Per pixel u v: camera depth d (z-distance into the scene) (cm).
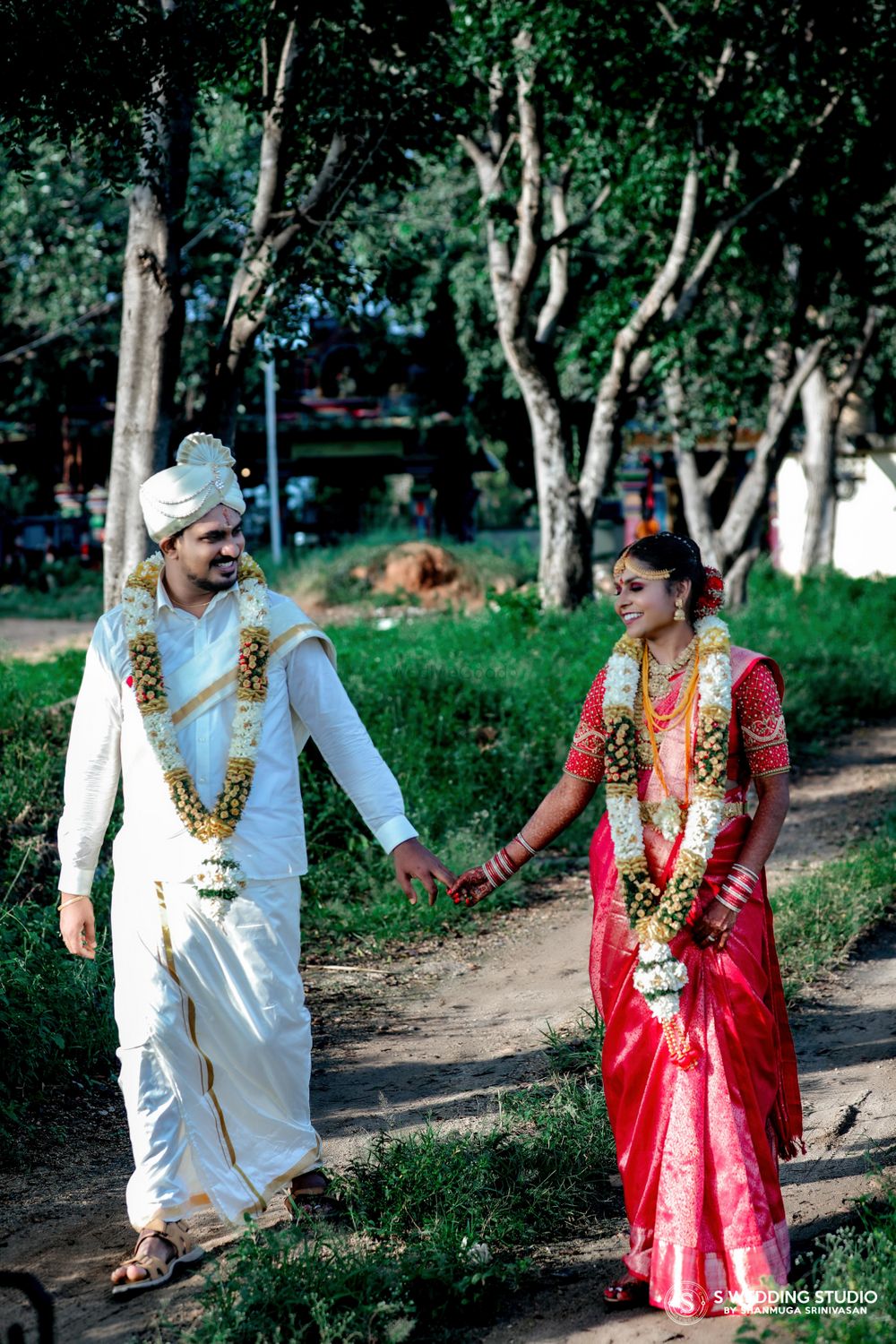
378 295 942
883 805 1005
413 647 1413
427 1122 415
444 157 980
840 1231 336
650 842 338
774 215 1672
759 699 339
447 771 944
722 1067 320
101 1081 512
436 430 3238
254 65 895
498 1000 603
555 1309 330
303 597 2312
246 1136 360
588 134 1388
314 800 832
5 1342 322
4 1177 429
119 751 374
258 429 3250
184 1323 324
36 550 3412
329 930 715
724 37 1282
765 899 345
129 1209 354
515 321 1533
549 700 1098
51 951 546
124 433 870
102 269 2480
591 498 1599
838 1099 459
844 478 3138
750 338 2041
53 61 630
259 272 895
